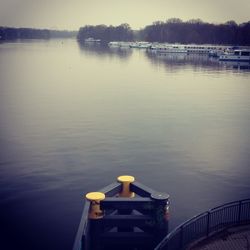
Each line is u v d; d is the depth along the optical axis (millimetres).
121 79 154250
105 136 68750
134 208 27312
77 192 45500
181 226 24641
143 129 74125
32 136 67938
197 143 65250
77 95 113750
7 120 79938
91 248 27125
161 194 27797
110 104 99688
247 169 53188
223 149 62312
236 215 32438
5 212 40594
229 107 97188
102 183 48344
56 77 159125
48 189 46031
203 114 88500
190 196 44625
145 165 54625
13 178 48875
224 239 24938
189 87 132875
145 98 109312
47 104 98750
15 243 35062
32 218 39406
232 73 178875
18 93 115562
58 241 35625
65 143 64125
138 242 27406
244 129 75250
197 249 23938
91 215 26984
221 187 47312
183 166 54406
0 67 195625
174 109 94000
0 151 59188
